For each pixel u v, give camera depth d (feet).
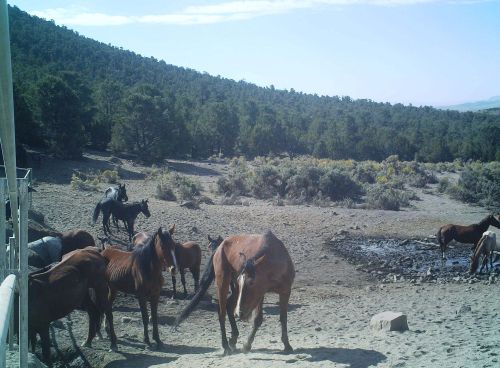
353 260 66.80
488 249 60.13
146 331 31.68
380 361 23.75
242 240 28.71
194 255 46.09
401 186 150.30
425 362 22.98
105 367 27.71
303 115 381.81
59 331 32.35
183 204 96.58
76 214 78.02
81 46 490.49
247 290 25.30
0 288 8.71
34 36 411.95
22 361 15.79
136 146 178.60
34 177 118.11
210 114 256.93
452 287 52.80
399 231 87.61
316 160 217.97
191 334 35.19
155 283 31.63
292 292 49.98
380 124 398.01
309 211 100.68
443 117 487.61
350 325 36.09
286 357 25.86
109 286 33.19
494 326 31.86
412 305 42.91
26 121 148.97
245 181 130.62
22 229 15.65
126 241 67.56
